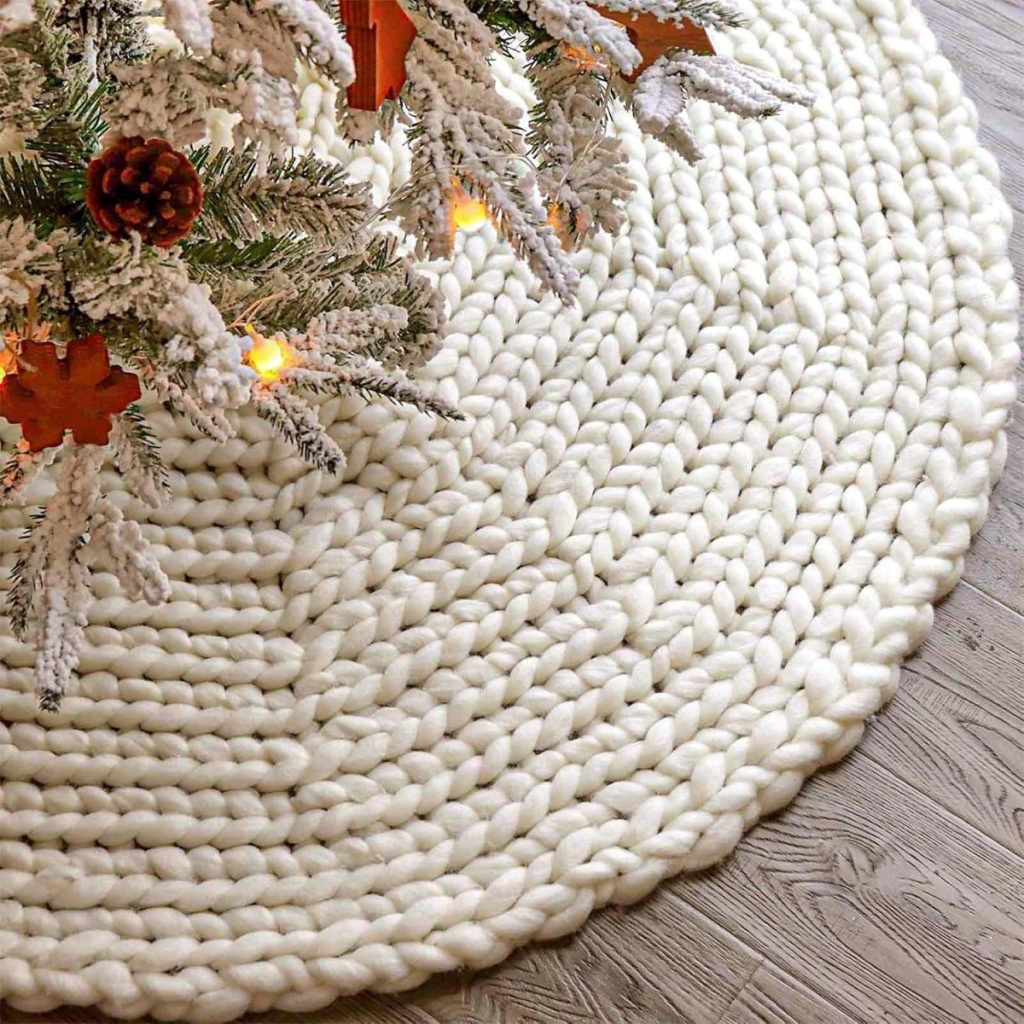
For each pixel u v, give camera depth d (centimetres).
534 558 110
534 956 103
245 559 106
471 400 112
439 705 106
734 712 108
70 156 74
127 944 98
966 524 114
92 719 102
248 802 102
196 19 59
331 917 100
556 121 78
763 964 104
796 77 128
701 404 115
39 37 71
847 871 108
